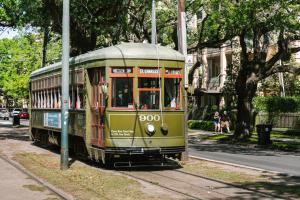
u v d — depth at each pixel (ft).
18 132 135.13
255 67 110.73
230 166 58.65
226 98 159.33
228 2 95.35
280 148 95.09
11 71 278.26
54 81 75.20
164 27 123.95
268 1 87.30
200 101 198.39
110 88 54.60
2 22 111.04
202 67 194.08
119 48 55.72
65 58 56.18
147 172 53.62
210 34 113.19
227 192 40.96
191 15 121.80
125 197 38.11
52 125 76.33
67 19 56.08
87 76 59.52
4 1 101.60
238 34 107.65
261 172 53.16
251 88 112.78
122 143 54.13
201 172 53.11
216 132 145.59
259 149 94.58
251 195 39.58
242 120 113.70
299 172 56.13
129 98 54.80
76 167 57.11
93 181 46.11
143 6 108.78
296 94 158.92
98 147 56.80
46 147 85.66
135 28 112.68
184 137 57.16
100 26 95.81
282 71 109.60
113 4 94.12
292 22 89.04
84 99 60.23
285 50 106.63
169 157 62.23
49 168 55.77
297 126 138.72
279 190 41.86
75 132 64.49
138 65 54.95
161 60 55.62
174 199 37.58
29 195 38.42
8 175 49.24
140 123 54.65
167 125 55.52
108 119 54.29
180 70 56.90
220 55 185.06
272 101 148.46
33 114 91.04
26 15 95.71
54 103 75.36
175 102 56.44
